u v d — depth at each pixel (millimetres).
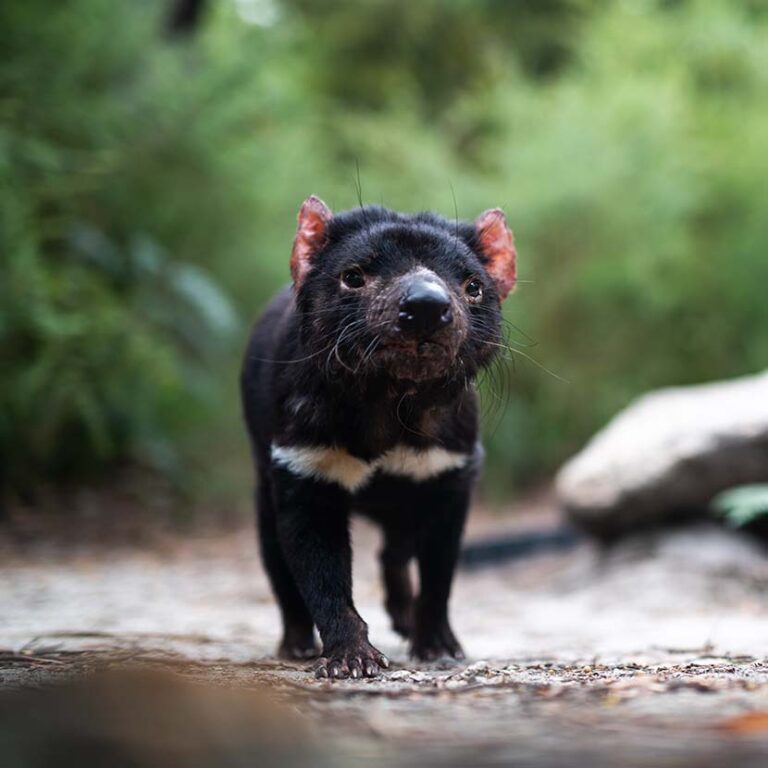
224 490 2818
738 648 1288
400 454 1240
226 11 3021
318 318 1192
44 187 2336
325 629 1179
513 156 3322
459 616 1733
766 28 3736
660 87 3348
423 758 851
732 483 1977
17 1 2396
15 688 992
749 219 3346
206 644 1326
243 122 2727
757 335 3322
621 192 3240
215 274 2859
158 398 2619
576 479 2133
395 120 3641
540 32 4668
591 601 1880
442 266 1184
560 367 3311
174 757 851
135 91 2619
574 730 896
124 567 2074
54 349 2273
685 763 841
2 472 2455
